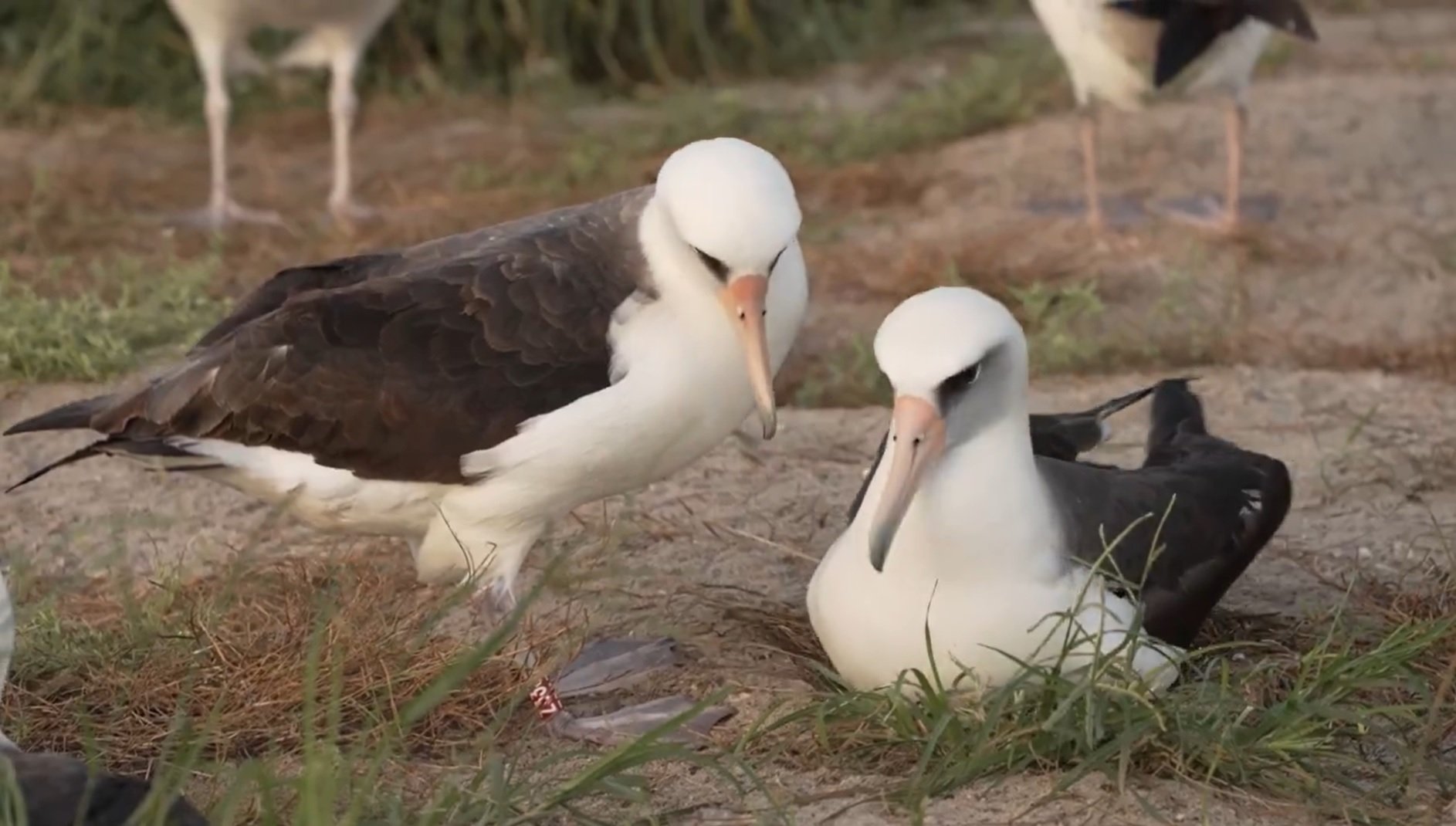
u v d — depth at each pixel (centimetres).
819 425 1309
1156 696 836
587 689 941
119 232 1764
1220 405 1330
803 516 1152
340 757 831
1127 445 1259
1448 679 838
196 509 1168
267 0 1728
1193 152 1880
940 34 2447
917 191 1864
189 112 2172
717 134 2034
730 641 988
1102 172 1856
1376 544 1098
